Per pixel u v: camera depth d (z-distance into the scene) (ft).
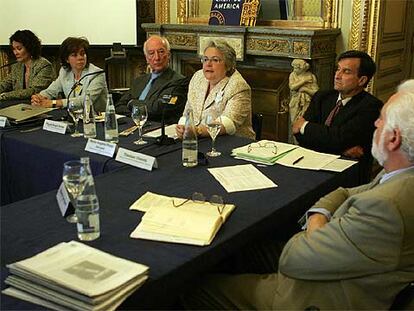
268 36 13.51
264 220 5.05
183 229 4.60
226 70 9.01
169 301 4.22
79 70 11.28
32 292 3.51
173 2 16.46
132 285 3.55
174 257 4.17
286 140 14.23
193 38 15.24
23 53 13.00
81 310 3.29
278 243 5.96
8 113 9.27
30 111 9.43
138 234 4.55
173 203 5.20
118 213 5.07
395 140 4.43
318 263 4.17
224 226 4.82
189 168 6.64
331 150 8.62
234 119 8.57
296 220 5.86
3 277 3.81
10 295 3.56
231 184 6.02
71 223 4.83
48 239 4.48
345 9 13.21
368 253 3.98
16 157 8.14
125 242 4.42
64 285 3.38
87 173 4.57
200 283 5.08
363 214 4.03
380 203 3.96
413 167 4.48
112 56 16.61
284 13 14.15
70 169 4.82
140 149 7.52
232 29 14.06
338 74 8.72
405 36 14.67
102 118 9.48
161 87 10.43
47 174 7.70
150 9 17.02
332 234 4.17
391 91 14.34
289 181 6.17
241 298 4.89
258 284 4.88
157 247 4.34
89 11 16.62
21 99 12.20
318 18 13.61
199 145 7.78
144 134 8.36
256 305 4.76
